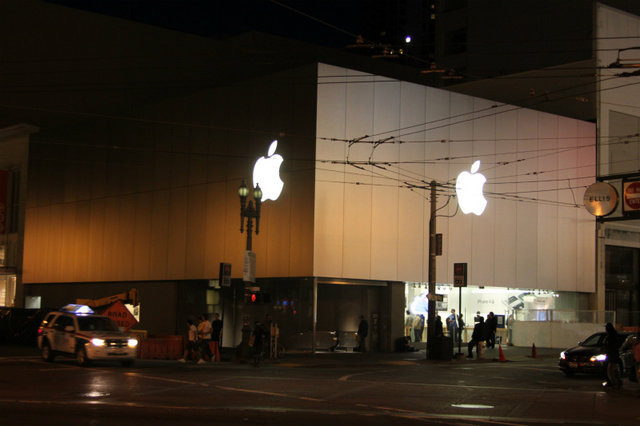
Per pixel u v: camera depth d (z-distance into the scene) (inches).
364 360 1263.5
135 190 1846.7
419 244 1525.6
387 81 1509.6
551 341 1632.6
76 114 2046.0
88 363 1048.2
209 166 1653.5
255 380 898.7
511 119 1708.9
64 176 2078.0
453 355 1332.4
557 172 1790.1
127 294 1551.4
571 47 1978.3
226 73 2122.3
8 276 2306.8
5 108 2085.4
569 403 719.1
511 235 1690.5
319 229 1398.9
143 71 2066.9
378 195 1475.1
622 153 1907.0
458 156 1601.9
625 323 1937.7
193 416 590.2
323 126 1422.2
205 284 1675.7
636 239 1975.9
